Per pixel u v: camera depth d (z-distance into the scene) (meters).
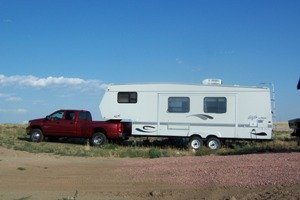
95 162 15.67
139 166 13.66
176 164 13.44
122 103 23.52
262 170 11.44
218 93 22.06
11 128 35.38
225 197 9.49
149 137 23.97
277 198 9.00
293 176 10.50
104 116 23.72
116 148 21.83
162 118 22.86
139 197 9.97
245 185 10.19
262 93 21.58
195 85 22.42
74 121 24.44
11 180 11.91
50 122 24.89
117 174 12.48
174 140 23.55
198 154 19.47
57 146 22.62
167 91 22.80
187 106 22.52
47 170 13.43
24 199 9.82
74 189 10.85
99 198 9.92
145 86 23.14
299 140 21.70
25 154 18.23
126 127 23.48
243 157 14.03
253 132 21.62
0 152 18.20
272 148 19.88
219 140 22.08
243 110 21.78
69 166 14.30
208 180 10.92
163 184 10.95
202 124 22.27
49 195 10.24
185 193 10.05
